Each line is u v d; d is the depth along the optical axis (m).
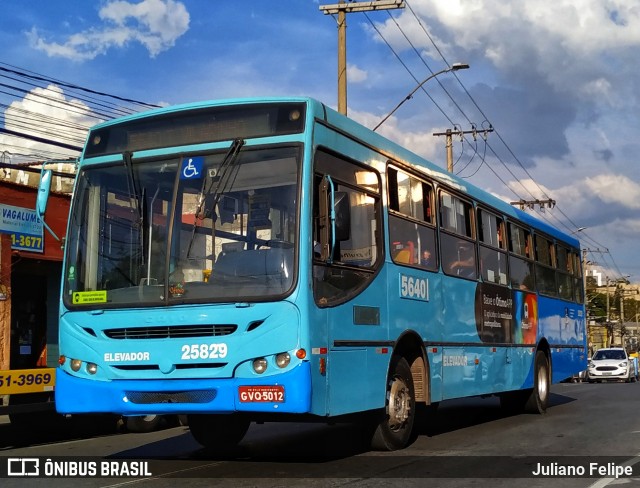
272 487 7.31
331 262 7.76
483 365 12.31
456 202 11.87
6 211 15.19
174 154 8.16
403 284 9.64
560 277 17.69
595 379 38.75
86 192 8.48
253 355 7.35
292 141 7.82
